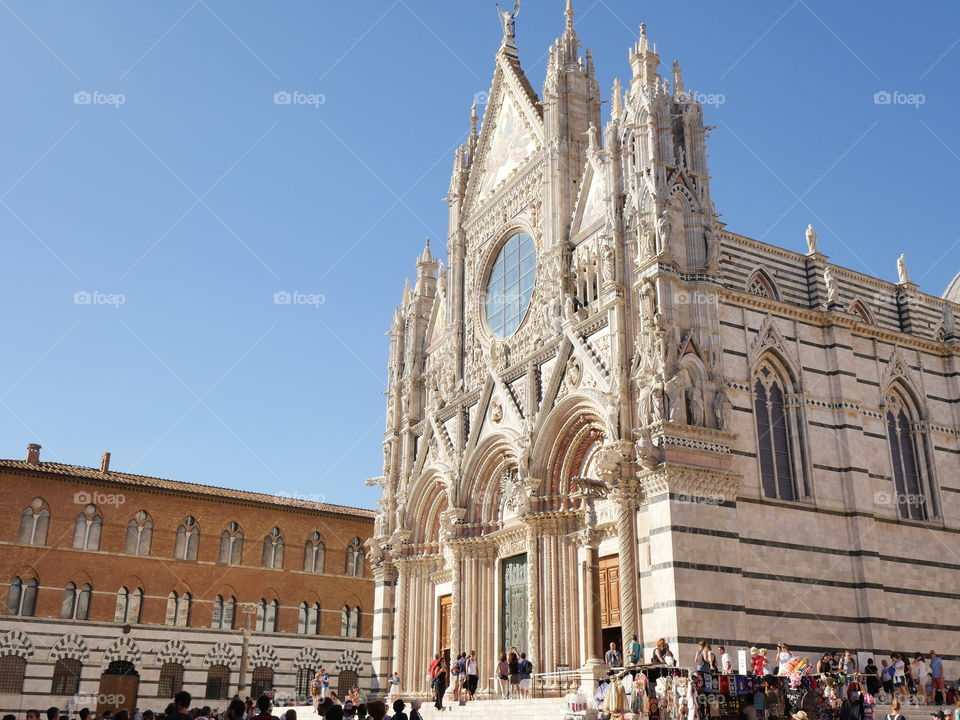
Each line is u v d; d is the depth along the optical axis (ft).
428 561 176.04
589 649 119.03
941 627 130.31
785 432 130.62
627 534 113.29
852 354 140.05
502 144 177.27
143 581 214.28
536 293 152.05
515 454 146.41
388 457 194.18
